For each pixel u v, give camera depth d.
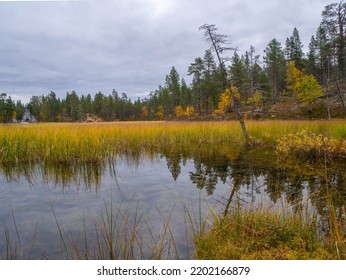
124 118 89.88
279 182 6.29
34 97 102.94
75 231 3.76
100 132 12.75
